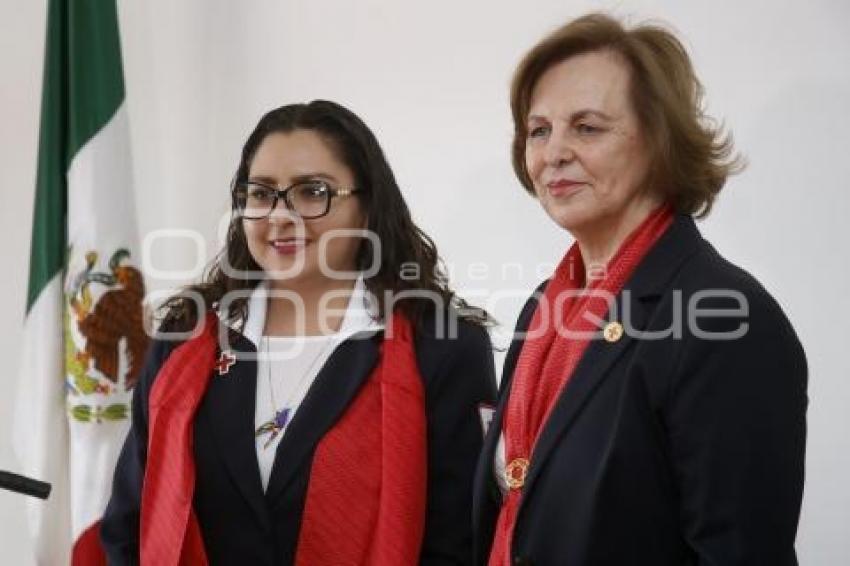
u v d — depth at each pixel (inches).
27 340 88.1
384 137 89.7
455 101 87.6
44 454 86.8
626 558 38.7
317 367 56.6
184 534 51.8
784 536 36.3
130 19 97.3
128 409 86.0
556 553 40.6
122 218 87.6
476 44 86.9
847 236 75.2
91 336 84.9
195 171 96.7
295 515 52.1
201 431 54.4
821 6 75.9
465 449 55.9
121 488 58.4
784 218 76.8
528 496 42.2
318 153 56.2
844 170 75.3
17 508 101.3
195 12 95.7
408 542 51.4
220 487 53.1
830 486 75.6
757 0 77.5
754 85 77.8
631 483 38.4
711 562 36.4
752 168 77.5
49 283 87.4
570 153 43.4
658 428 38.7
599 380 40.9
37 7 99.7
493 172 86.5
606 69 43.1
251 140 58.8
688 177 42.5
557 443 41.4
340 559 51.4
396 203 59.7
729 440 36.4
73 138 87.1
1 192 101.2
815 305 76.0
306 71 92.4
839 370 75.4
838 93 75.4
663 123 41.6
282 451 52.7
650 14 80.7
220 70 95.2
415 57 88.7
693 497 37.4
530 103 46.9
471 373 57.0
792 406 37.1
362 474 52.7
